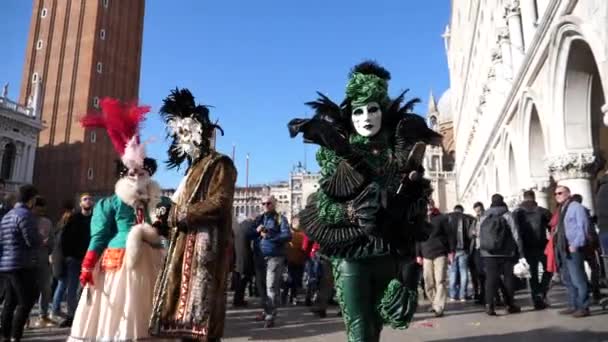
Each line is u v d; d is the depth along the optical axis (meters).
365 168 2.95
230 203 3.88
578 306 6.94
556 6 10.98
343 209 2.92
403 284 2.82
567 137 11.36
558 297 9.80
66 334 6.78
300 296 13.27
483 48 24.22
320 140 2.97
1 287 7.21
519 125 15.69
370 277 2.91
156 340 3.92
